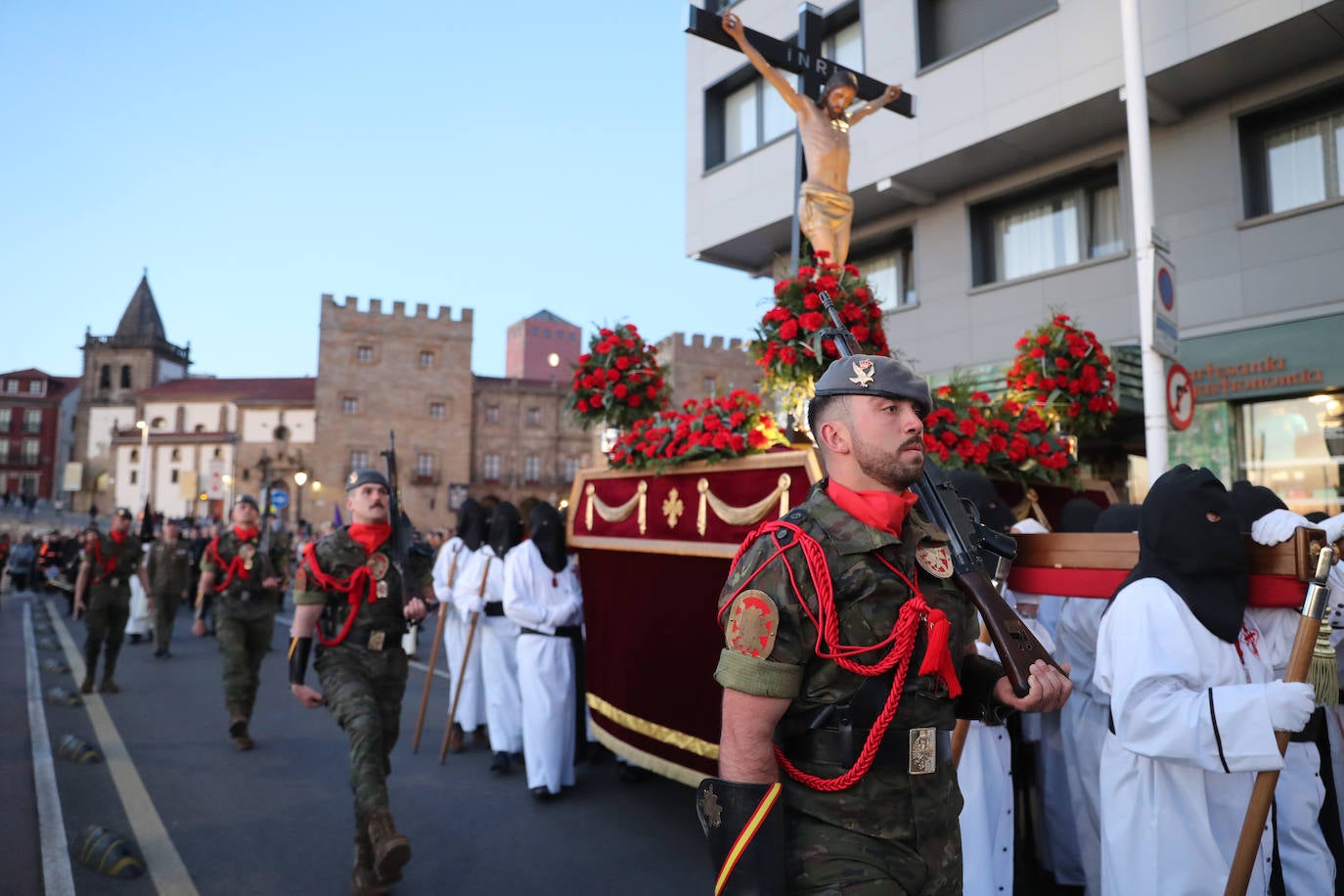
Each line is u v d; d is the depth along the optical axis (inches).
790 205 574.6
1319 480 388.5
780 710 74.9
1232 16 375.9
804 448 183.3
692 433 191.0
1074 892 165.0
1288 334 389.7
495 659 255.8
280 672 431.2
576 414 241.4
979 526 93.0
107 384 3329.2
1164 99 421.1
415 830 202.2
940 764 80.2
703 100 653.9
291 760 265.0
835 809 76.2
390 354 2256.4
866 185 530.3
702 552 188.2
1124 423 448.1
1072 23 431.8
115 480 2721.5
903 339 557.6
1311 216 386.0
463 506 299.0
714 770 182.2
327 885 171.9
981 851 139.2
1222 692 93.9
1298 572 100.7
